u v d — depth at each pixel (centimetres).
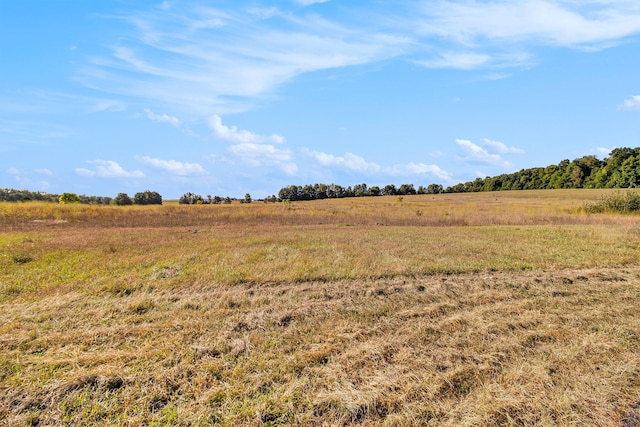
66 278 722
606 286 705
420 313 553
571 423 318
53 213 2394
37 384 361
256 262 866
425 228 1744
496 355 430
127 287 663
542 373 390
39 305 573
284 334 479
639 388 369
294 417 321
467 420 318
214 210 3144
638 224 1906
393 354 430
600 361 419
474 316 542
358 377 381
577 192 6462
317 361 414
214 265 829
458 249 1047
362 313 553
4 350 428
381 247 1075
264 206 3922
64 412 327
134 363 401
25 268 802
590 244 1146
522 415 328
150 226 1897
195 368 394
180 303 588
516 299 630
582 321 529
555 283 724
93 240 1232
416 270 791
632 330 496
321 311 561
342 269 791
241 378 377
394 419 319
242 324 510
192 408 331
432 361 415
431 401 345
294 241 1193
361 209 3581
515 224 2142
